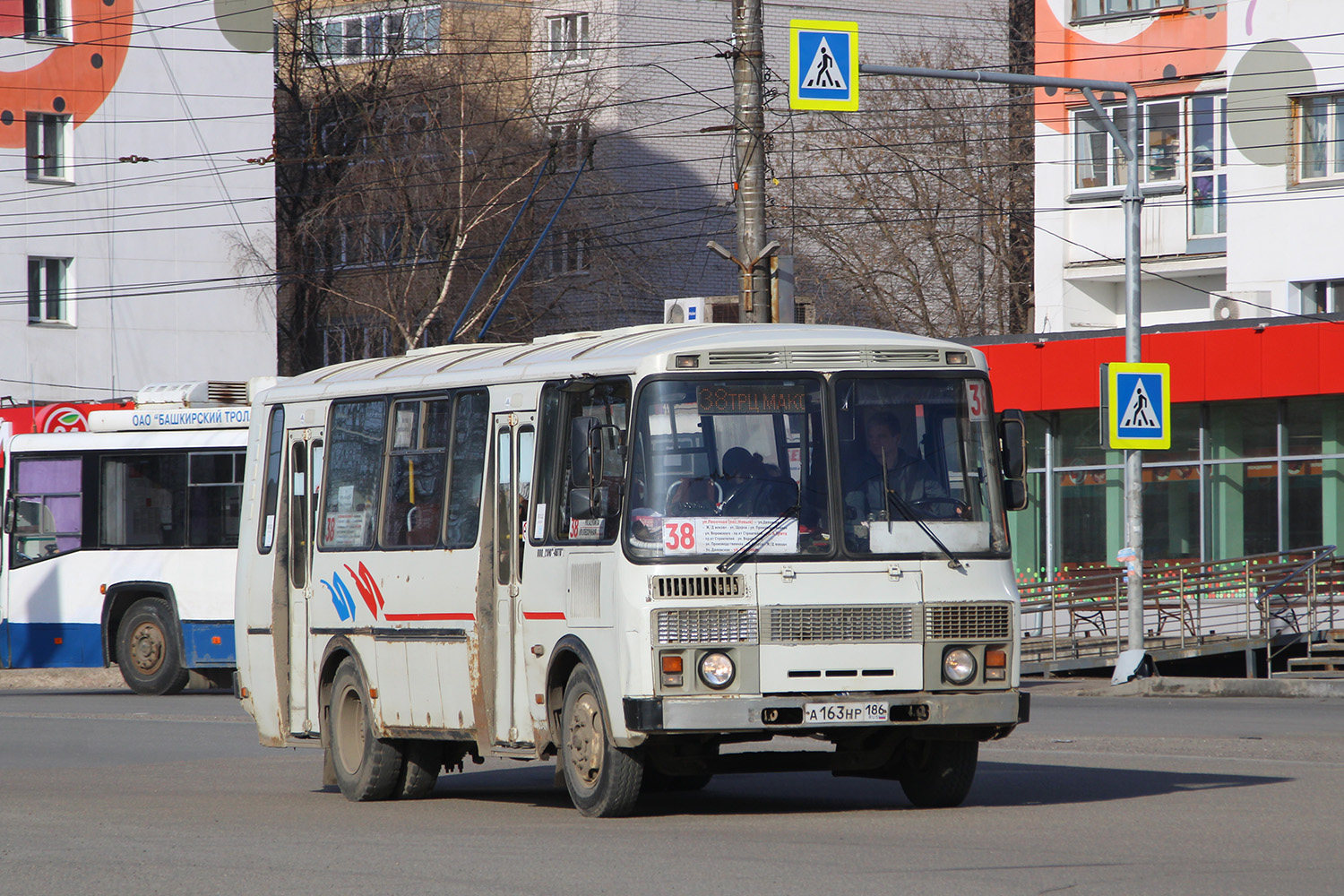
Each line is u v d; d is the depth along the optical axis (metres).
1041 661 75.75
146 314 137.25
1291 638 73.38
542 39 154.88
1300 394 78.38
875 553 30.03
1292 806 30.92
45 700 70.38
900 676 29.83
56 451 71.50
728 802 34.09
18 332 131.25
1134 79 100.88
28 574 71.31
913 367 31.02
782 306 68.19
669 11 154.75
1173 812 30.25
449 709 34.47
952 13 163.38
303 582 39.53
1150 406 63.56
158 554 69.81
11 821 32.28
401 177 141.38
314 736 38.94
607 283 148.38
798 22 56.00
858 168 141.75
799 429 30.39
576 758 31.28
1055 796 33.47
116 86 136.25
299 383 40.88
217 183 140.75
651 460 29.97
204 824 31.59
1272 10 93.38
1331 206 91.62
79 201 134.50
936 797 32.09
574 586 31.12
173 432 70.19
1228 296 94.44
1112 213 101.81
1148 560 84.56
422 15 149.50
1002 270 141.38
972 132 141.75
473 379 34.88
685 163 154.75
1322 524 78.88
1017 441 31.17
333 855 26.70
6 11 131.50
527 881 23.45
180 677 69.69
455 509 34.91
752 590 29.55
